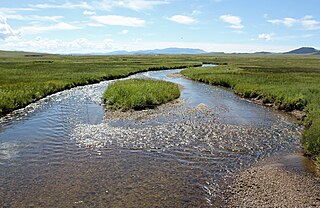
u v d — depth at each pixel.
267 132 19.44
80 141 16.91
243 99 34.31
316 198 10.05
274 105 29.36
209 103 31.17
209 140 17.34
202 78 54.22
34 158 14.02
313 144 14.56
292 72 62.19
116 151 15.17
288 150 15.59
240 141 17.22
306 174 12.14
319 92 30.62
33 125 20.77
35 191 10.59
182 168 12.87
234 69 73.94
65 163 13.40
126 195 10.31
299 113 25.25
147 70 82.88
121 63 104.81
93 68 74.62
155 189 10.79
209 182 11.40
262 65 98.75
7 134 18.38
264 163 13.55
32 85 36.62
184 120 22.75
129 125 20.91
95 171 12.48
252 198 10.07
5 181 11.41
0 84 37.38
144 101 28.48
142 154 14.72
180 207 9.49
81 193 10.46
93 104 29.53
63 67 77.44
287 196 10.19
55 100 32.09
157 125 21.00
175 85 41.75
